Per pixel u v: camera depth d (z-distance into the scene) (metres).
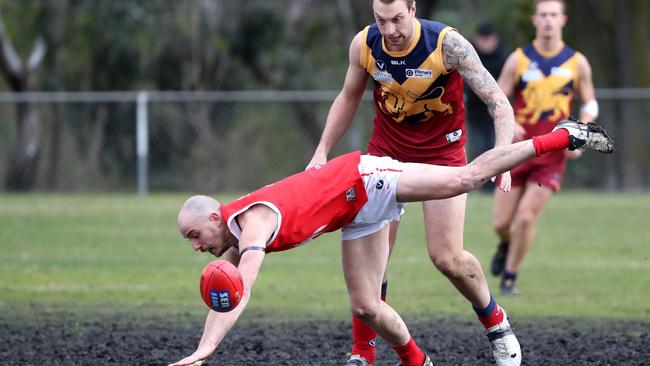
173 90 75.25
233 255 15.70
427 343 20.73
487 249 36.25
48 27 72.44
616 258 34.34
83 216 47.09
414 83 17.14
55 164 61.47
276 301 26.53
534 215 26.83
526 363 18.66
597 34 73.56
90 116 60.84
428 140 18.11
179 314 24.25
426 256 35.22
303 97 56.59
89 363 18.56
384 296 18.58
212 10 75.00
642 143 58.22
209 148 60.28
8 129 61.81
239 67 78.19
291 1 81.38
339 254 36.34
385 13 16.30
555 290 28.22
